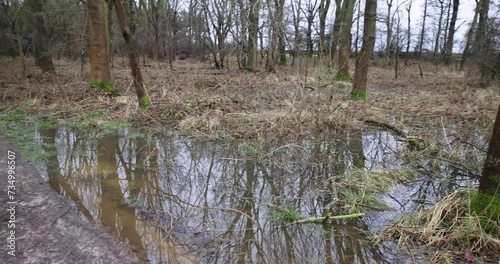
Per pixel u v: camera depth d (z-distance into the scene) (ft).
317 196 14.82
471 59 50.75
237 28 45.73
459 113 28.35
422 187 15.65
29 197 13.87
